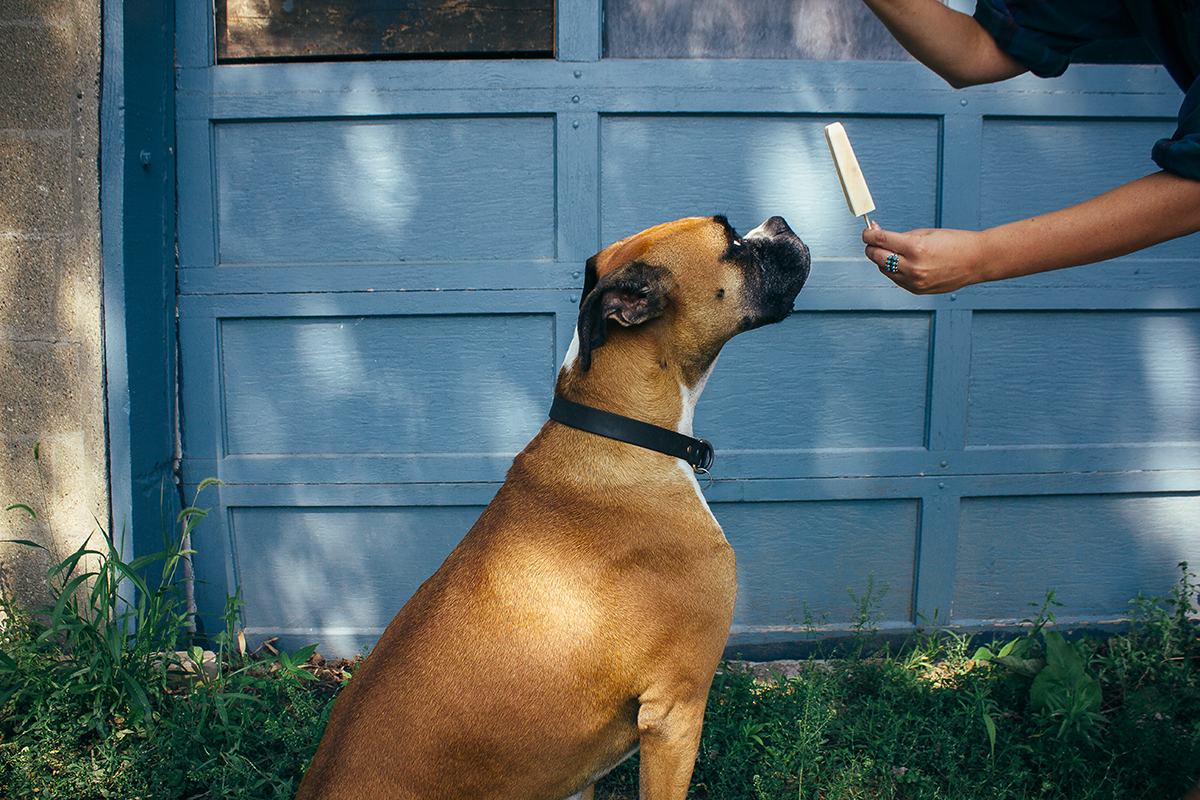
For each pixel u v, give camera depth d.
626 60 3.16
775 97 3.18
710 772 2.53
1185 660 2.99
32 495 3.04
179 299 3.26
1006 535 3.41
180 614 3.21
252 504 3.33
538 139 3.22
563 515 1.92
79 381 2.98
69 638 2.93
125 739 2.65
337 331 3.29
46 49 2.87
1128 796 2.42
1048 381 3.34
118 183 2.91
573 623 1.82
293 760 2.59
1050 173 3.27
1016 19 2.13
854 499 3.37
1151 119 3.22
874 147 3.25
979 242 1.81
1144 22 1.93
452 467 3.32
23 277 2.96
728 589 1.99
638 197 3.24
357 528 3.38
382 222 3.26
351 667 3.33
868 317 3.30
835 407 3.34
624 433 1.99
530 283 3.24
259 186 3.24
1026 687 2.91
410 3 3.16
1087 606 3.43
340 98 3.18
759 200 3.26
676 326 2.05
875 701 2.85
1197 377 3.36
